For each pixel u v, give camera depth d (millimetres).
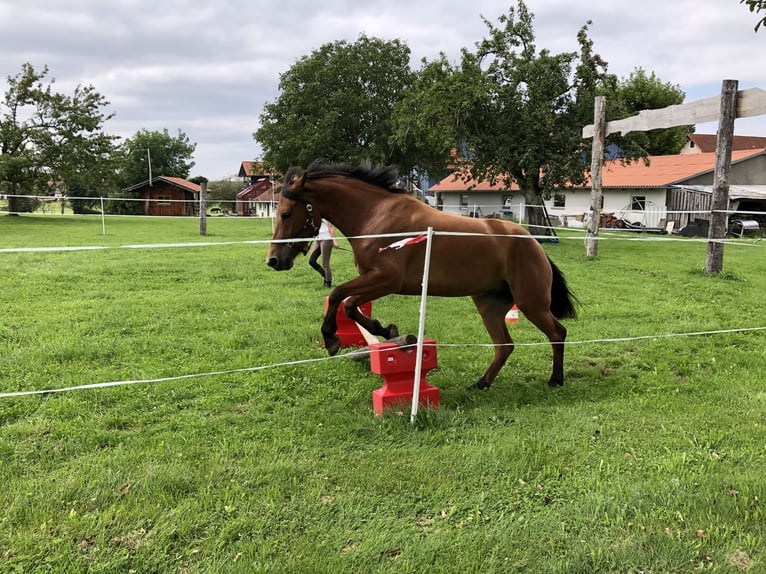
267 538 2623
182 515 2766
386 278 4180
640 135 18578
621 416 4141
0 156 30375
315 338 6137
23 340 5770
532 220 19750
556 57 17672
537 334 6508
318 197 4402
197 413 4094
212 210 53844
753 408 4312
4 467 3199
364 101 33188
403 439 3717
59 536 2594
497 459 3391
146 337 5992
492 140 18781
